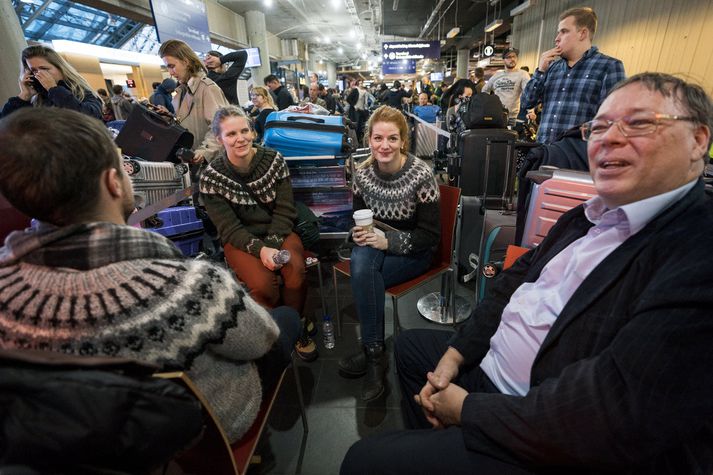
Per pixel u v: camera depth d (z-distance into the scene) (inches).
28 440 14.0
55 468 15.1
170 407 17.2
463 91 179.2
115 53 304.2
